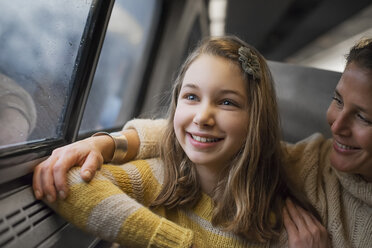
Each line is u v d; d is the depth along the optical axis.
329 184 0.97
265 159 0.91
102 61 1.60
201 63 0.82
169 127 0.96
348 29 4.59
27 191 0.74
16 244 0.62
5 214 0.65
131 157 0.97
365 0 3.58
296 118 1.50
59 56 1.00
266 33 5.65
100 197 0.70
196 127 0.79
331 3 3.88
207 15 4.00
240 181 0.86
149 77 2.44
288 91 1.52
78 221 0.70
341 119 0.80
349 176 0.90
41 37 0.90
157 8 2.29
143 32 2.17
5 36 0.77
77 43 1.07
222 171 0.89
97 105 1.65
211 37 0.92
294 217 0.90
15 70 0.82
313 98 1.50
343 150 0.84
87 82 1.09
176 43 2.50
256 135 0.85
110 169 0.83
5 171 0.68
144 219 0.71
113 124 2.02
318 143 1.12
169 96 1.20
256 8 4.25
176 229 0.73
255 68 0.85
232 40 0.91
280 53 7.34
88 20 1.07
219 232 0.89
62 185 0.70
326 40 5.35
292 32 5.49
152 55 2.42
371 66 0.74
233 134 0.80
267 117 0.90
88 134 1.44
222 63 0.81
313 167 1.03
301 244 0.82
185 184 0.91
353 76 0.77
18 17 0.80
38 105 0.94
